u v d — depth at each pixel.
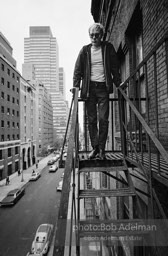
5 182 29.67
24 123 41.75
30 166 45.59
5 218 16.84
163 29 2.89
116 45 6.45
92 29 3.04
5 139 31.00
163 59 2.92
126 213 5.41
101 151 2.94
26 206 19.80
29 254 11.08
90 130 3.19
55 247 0.99
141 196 3.25
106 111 3.07
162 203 2.36
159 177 1.80
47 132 79.06
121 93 2.91
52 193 24.20
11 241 12.93
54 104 127.94
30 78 68.00
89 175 19.38
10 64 33.12
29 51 155.12
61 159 2.81
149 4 3.42
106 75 3.01
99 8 11.18
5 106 31.27
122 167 2.62
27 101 44.06
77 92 2.60
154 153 3.21
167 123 2.81
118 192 2.28
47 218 16.64
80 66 3.15
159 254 2.08
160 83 3.04
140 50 4.84
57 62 160.50
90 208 14.19
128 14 4.82
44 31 156.38
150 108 3.41
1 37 32.44
